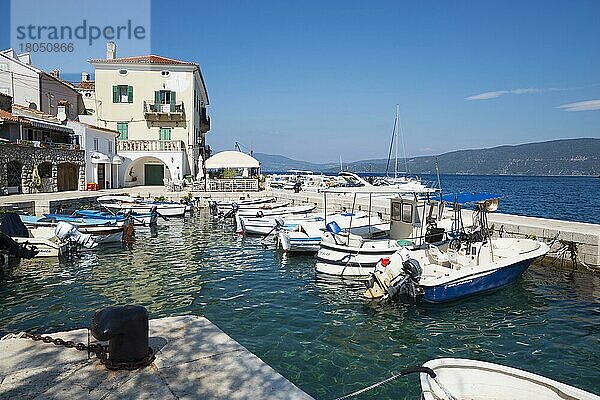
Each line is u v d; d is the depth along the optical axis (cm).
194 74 4841
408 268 1179
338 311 1161
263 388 429
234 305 1206
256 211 2623
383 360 874
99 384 432
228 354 497
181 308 1177
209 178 4388
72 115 4800
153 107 4675
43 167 3466
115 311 466
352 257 1463
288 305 1208
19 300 1216
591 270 1544
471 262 1380
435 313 1151
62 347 510
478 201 1509
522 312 1164
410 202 1553
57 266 1606
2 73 4191
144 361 469
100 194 3441
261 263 1730
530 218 2116
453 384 530
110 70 4697
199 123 5506
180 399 407
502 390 529
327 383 777
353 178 3934
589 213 3488
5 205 2267
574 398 499
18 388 422
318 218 2231
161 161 4738
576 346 955
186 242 2184
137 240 2223
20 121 3173
